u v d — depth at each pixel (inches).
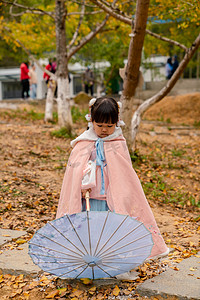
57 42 445.1
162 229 212.8
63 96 448.8
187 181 324.2
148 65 823.1
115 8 337.1
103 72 759.1
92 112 141.8
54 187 271.4
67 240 117.2
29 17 525.0
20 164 319.9
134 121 372.8
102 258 120.6
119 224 116.9
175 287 129.6
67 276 128.4
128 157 145.6
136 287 131.6
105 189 142.9
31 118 578.2
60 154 364.2
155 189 295.0
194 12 293.1
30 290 136.5
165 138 491.2
